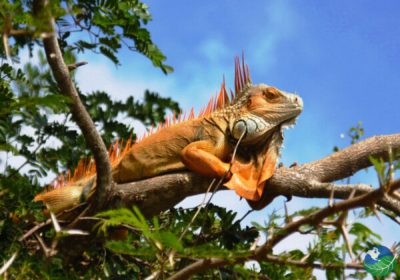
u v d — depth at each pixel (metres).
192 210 9.22
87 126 7.81
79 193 9.52
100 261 8.98
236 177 8.94
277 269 7.98
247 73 10.05
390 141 9.25
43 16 5.49
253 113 9.45
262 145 9.42
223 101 9.95
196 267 6.25
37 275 7.01
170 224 8.73
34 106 6.75
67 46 9.20
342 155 9.11
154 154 9.47
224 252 6.05
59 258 7.66
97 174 8.34
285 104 9.50
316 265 6.67
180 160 9.35
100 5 8.70
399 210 7.88
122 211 6.07
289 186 8.84
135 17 8.87
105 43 8.75
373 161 5.81
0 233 7.84
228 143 9.42
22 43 8.75
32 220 8.38
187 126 9.60
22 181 8.13
